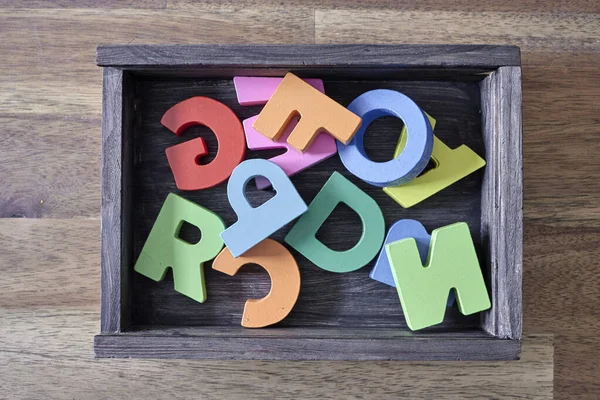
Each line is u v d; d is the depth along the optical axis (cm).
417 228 88
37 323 95
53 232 96
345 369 95
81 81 97
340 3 98
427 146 84
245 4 98
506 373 95
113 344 81
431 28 98
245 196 86
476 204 90
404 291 84
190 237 91
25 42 97
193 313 89
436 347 81
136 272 89
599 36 98
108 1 98
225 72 87
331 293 90
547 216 96
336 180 88
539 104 97
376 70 85
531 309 95
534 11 98
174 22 98
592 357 95
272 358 81
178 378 96
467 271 85
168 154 89
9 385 95
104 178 83
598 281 95
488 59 83
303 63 83
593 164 96
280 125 85
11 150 96
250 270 90
